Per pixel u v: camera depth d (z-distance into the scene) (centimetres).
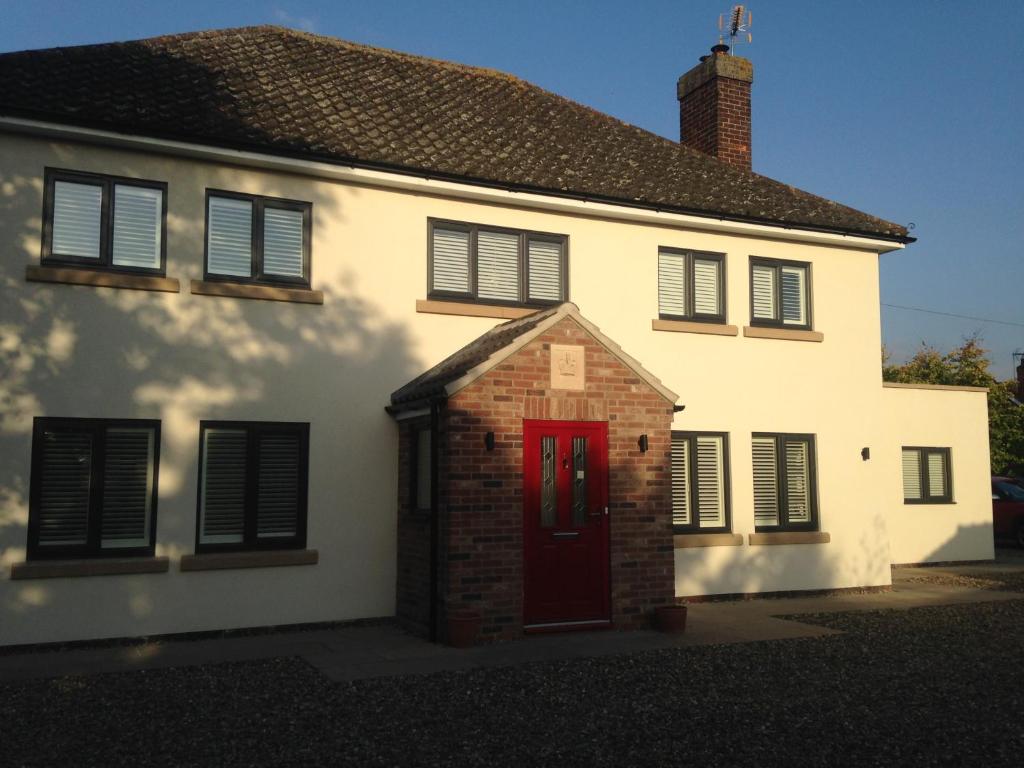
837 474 1466
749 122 1711
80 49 1217
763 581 1384
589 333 1090
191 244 1078
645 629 1085
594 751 627
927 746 638
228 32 1452
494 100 1558
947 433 1919
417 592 1073
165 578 1029
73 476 1010
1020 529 2206
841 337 1500
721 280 1420
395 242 1195
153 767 591
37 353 995
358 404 1154
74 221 1030
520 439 1038
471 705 742
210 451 1077
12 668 881
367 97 1376
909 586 1541
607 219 1337
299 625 1094
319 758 610
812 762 605
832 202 1577
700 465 1380
